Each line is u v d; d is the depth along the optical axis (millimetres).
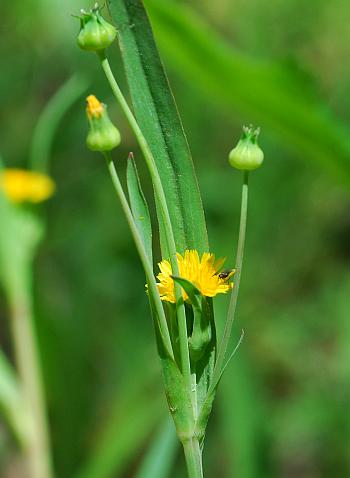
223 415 471
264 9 919
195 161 855
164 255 237
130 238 727
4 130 882
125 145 836
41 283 634
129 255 710
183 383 233
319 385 699
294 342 731
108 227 748
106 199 776
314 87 326
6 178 421
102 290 671
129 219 229
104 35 227
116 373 580
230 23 932
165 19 328
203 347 235
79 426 532
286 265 806
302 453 666
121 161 820
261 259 796
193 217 238
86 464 491
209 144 865
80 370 542
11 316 410
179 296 233
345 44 910
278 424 656
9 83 888
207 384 236
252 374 497
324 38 919
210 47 327
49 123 436
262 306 779
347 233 830
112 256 712
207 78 339
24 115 881
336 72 896
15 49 883
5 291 408
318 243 824
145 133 237
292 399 685
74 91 444
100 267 692
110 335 611
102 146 228
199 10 922
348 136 328
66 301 645
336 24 911
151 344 603
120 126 840
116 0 236
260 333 745
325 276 814
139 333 615
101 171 814
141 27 236
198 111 859
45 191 415
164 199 230
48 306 553
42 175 433
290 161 819
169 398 233
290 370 719
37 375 407
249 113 341
